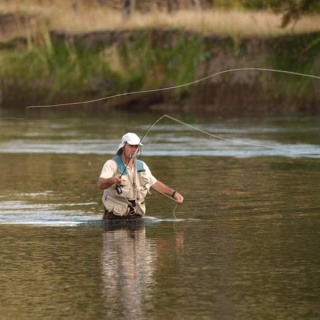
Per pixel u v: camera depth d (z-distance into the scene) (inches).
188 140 2373.3
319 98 3024.1
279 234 1288.1
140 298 1008.9
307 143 2260.1
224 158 2058.3
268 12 3280.0
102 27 3489.2
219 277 1080.2
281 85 3075.8
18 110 3361.2
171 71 3260.3
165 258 1167.0
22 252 1211.2
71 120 2933.1
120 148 1378.0
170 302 993.5
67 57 3440.0
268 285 1046.4
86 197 1590.8
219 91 3139.8
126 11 3585.1
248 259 1156.5
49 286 1058.1
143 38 3383.4
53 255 1192.2
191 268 1118.4
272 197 1561.3
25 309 979.3
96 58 3398.1
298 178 1761.8
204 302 991.6
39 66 3444.9
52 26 3560.5
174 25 3363.7
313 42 3107.8
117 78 3314.5
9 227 1359.5
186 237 1275.8
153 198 1567.4
